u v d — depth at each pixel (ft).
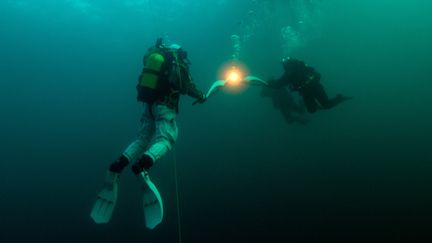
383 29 87.66
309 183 55.36
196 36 73.87
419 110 68.59
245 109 90.89
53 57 79.00
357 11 76.89
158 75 10.15
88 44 74.64
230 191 56.65
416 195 43.42
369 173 52.90
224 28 71.15
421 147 55.52
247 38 74.90
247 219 45.42
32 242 52.49
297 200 49.55
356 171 54.95
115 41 74.13
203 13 65.77
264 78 87.15
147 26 69.21
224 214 47.88
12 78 86.58
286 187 55.42
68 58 79.92
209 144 87.04
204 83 91.40
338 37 86.28
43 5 62.28
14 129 111.24
